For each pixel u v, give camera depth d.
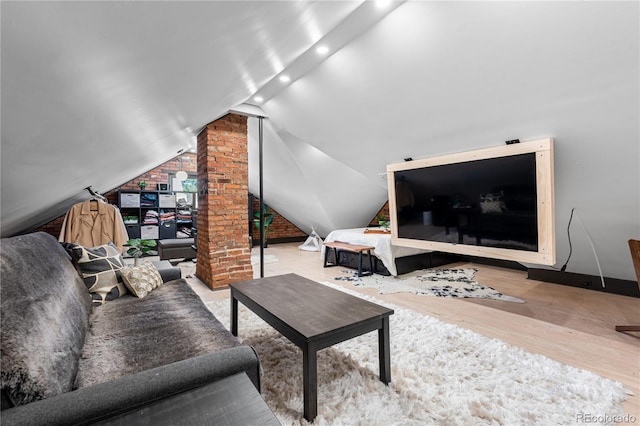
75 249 1.98
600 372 1.77
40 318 1.02
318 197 5.80
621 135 1.97
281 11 1.07
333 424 1.34
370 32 2.18
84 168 1.58
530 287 3.54
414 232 3.32
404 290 3.45
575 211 2.73
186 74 1.11
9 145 0.76
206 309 1.86
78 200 3.37
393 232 3.55
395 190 3.49
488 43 1.91
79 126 0.96
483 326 2.44
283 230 8.40
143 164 3.44
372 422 1.34
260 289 2.14
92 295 1.92
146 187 6.65
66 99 0.72
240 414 0.78
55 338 1.04
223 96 2.06
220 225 3.62
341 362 1.84
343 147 3.75
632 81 1.69
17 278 1.06
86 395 0.80
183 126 2.39
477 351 1.97
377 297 3.22
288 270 4.75
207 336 1.43
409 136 3.02
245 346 1.10
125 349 1.30
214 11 0.73
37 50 0.49
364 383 1.63
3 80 0.51
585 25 1.59
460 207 2.86
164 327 1.53
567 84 1.89
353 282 3.89
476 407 1.43
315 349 1.40
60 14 0.43
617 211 2.53
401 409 1.43
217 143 3.60
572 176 2.43
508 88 2.11
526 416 1.38
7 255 1.12
